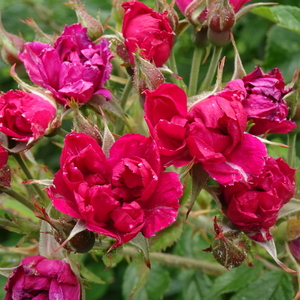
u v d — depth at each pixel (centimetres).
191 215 41
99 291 50
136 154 32
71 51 37
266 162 34
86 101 37
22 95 36
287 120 35
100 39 38
